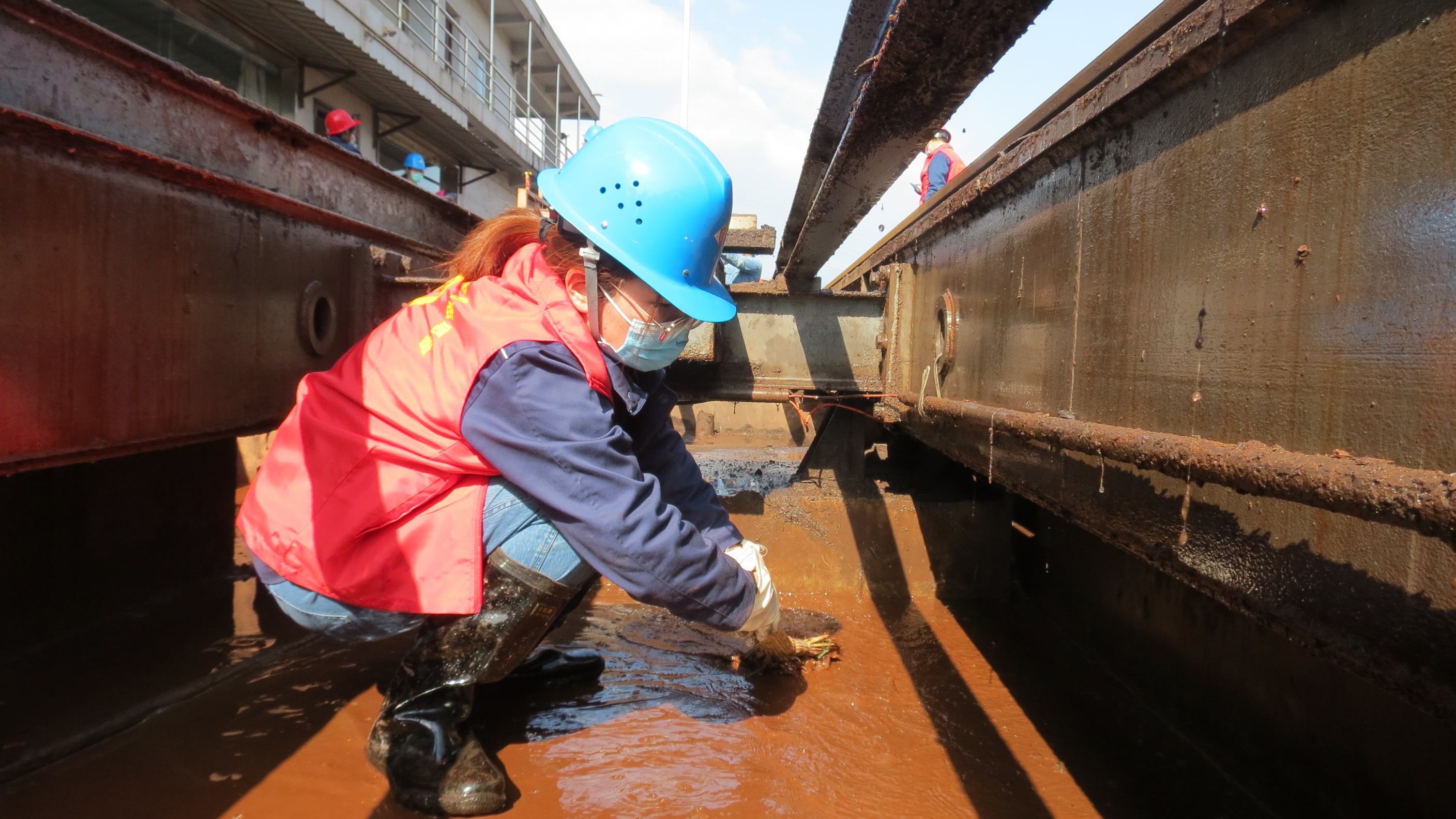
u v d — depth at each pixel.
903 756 1.67
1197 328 1.14
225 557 2.69
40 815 1.37
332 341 2.42
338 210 2.55
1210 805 1.51
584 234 1.41
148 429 1.61
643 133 1.46
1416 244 0.76
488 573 1.46
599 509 1.38
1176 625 1.85
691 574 1.47
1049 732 1.79
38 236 1.32
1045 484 1.58
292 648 2.12
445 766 1.42
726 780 1.55
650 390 1.79
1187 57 1.12
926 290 2.62
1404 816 1.21
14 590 1.95
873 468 3.55
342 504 1.40
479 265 1.64
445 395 1.38
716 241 1.48
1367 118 0.83
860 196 2.20
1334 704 1.36
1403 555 0.75
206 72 9.74
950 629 2.44
